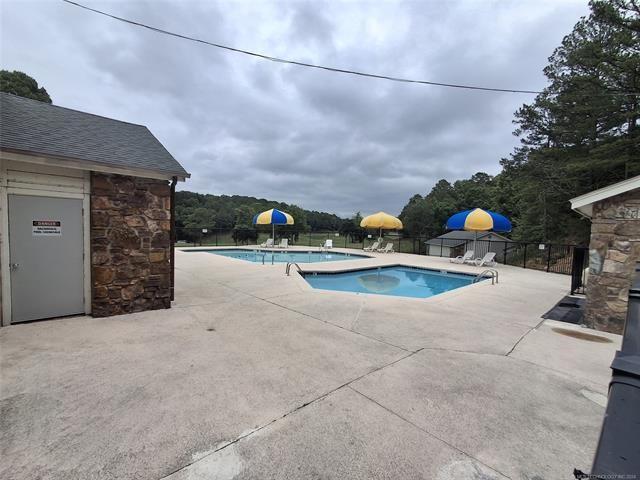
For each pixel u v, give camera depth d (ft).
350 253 65.10
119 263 18.02
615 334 17.08
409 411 9.04
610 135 56.18
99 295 17.43
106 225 17.57
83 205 17.24
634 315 4.79
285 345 13.88
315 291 25.52
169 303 19.83
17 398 9.16
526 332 16.85
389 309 20.54
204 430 7.91
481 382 10.97
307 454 7.18
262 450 7.27
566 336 16.47
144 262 18.84
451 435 8.01
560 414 9.12
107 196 17.53
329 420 8.49
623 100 49.32
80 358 12.03
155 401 9.17
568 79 59.93
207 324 16.62
